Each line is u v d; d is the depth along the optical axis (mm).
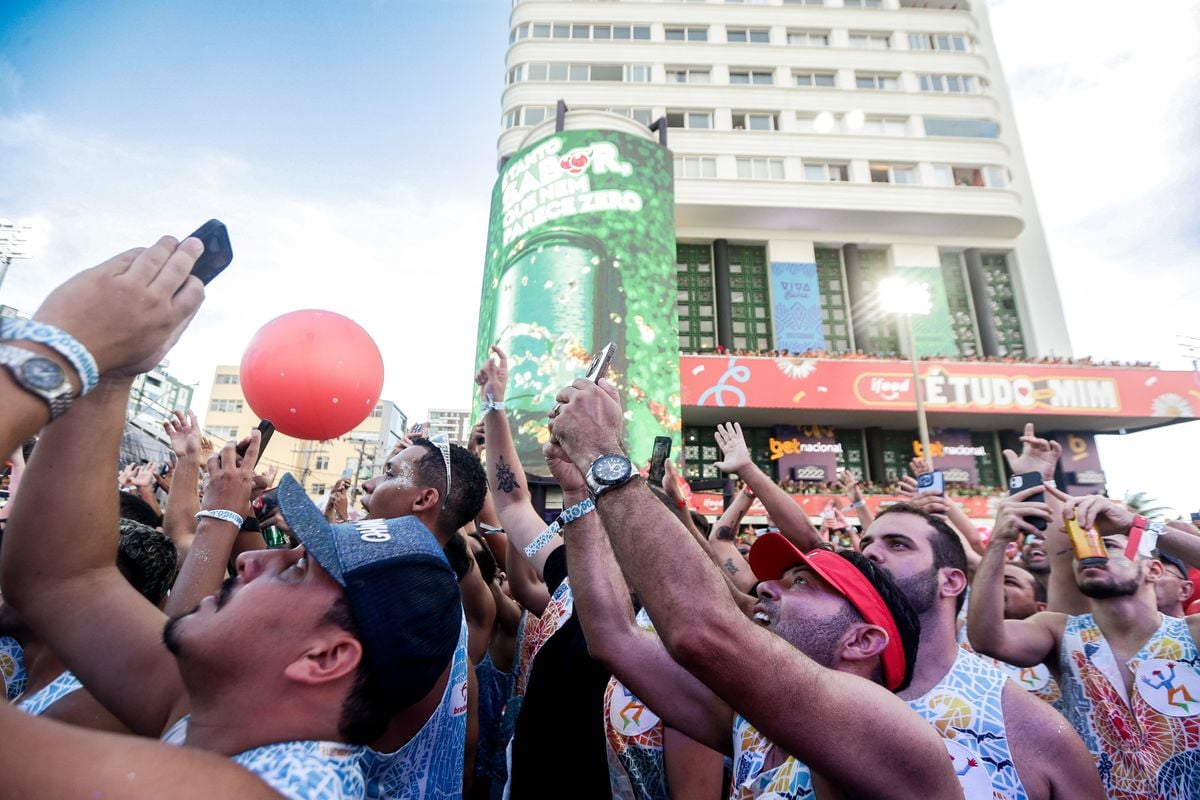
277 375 2650
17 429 746
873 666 1484
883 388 25906
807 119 32938
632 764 2008
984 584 2664
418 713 1520
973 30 35531
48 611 1352
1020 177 35156
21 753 722
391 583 1123
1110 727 2551
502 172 25375
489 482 2914
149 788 758
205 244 1086
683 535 1157
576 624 2375
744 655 1059
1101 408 25703
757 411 26594
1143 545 2709
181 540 2455
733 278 32125
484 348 23438
